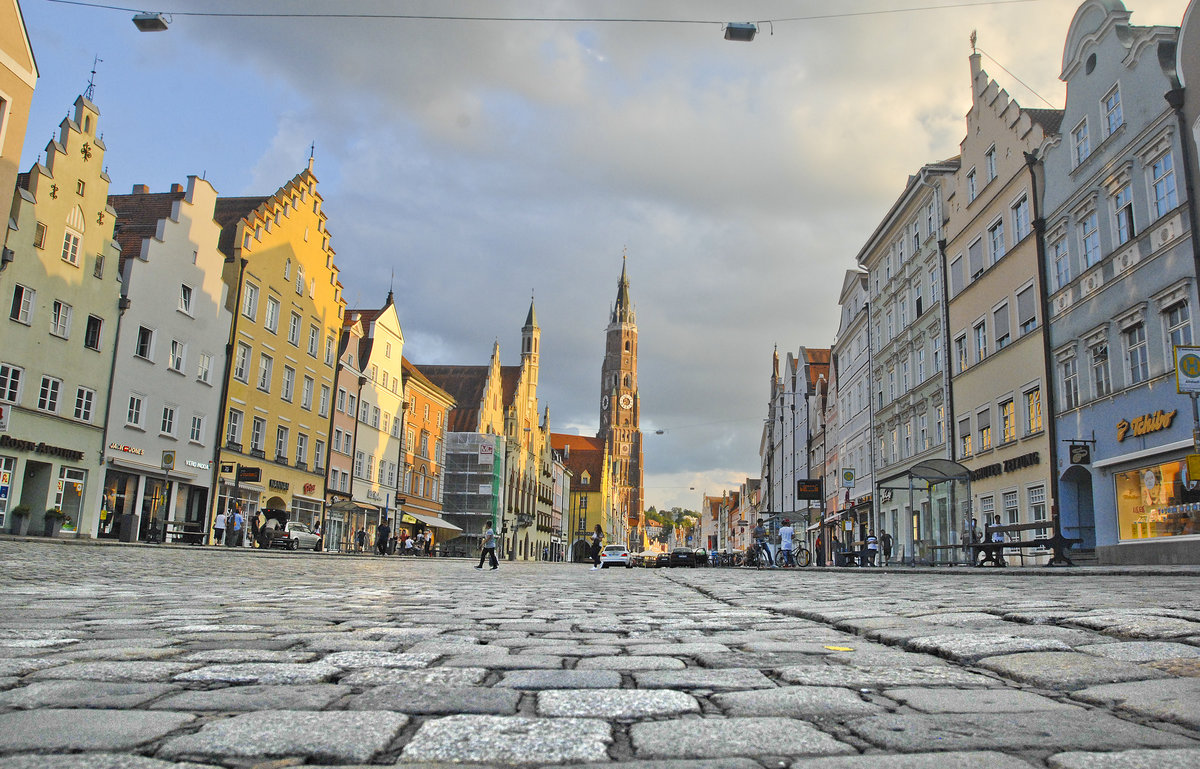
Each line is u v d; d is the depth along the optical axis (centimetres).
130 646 486
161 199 4319
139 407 3797
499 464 8194
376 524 6100
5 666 399
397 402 6488
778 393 8362
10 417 3092
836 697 345
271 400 4822
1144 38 2395
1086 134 2703
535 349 13562
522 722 296
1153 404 2319
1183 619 586
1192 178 2186
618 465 18125
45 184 3269
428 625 651
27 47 3003
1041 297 2920
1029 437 3014
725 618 743
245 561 2419
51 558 1850
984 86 3469
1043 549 2820
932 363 3991
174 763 238
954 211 3766
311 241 5288
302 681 373
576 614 789
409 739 273
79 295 3444
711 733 282
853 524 5356
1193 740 271
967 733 280
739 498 14425
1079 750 258
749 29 1811
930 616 673
